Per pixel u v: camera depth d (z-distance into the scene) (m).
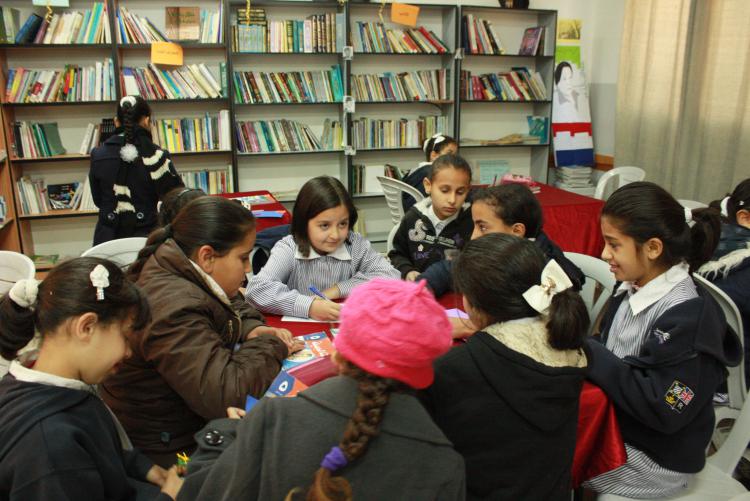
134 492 1.12
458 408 1.05
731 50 3.93
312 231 1.90
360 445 0.68
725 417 1.66
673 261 1.41
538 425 1.01
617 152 5.04
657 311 1.41
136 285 1.21
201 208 1.33
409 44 4.78
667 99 4.49
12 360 1.09
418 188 3.52
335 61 4.83
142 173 2.99
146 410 1.31
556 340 1.01
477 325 1.13
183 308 1.23
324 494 0.64
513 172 5.55
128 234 3.07
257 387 1.26
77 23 3.99
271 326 1.66
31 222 4.40
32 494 0.91
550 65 5.18
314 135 4.79
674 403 1.26
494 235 1.13
